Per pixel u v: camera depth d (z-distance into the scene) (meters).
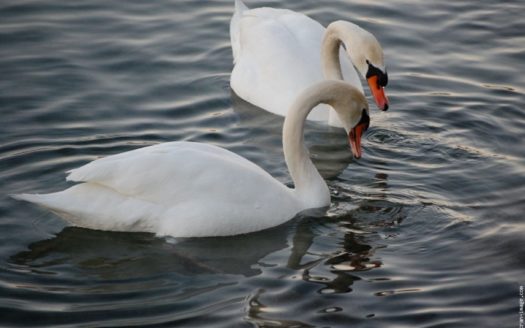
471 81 20.16
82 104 18.72
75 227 15.05
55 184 16.03
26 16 21.66
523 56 21.05
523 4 23.09
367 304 13.27
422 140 18.14
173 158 14.90
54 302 13.26
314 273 14.02
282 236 15.11
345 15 22.56
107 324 12.79
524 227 15.19
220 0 23.05
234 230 15.05
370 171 17.19
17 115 18.12
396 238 14.99
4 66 19.77
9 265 14.08
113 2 22.66
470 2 23.20
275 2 23.05
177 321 12.84
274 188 15.48
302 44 20.33
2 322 12.77
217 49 21.20
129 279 13.88
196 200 14.89
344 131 19.00
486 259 14.36
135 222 14.76
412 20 22.45
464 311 13.16
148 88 19.56
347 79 20.14
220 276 13.98
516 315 13.08
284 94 19.52
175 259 14.42
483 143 18.00
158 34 21.48
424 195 16.28
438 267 14.18
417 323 12.88
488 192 16.30
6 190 15.82
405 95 19.73
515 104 19.27
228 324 12.76
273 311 13.08
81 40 20.98
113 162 14.68
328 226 15.41
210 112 19.05
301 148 15.91
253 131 18.62
